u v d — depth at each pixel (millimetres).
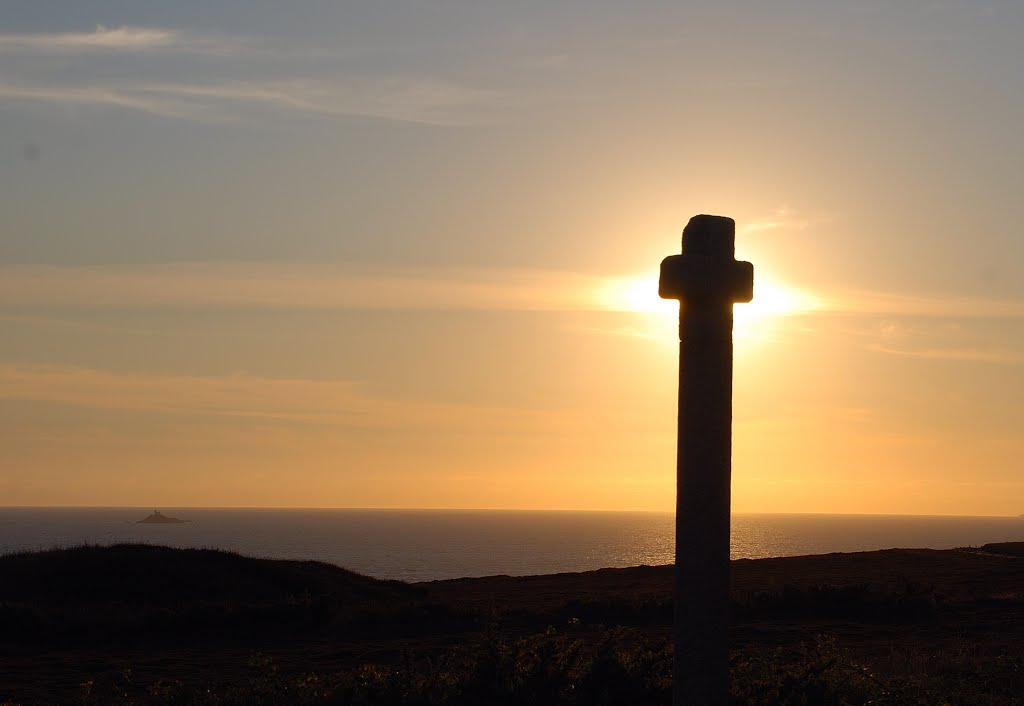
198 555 46938
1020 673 20062
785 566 61375
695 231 10289
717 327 10203
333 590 45844
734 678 14953
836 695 14602
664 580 55469
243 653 30812
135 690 24172
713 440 10125
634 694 13758
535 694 13898
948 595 43344
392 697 14516
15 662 29000
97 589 42031
